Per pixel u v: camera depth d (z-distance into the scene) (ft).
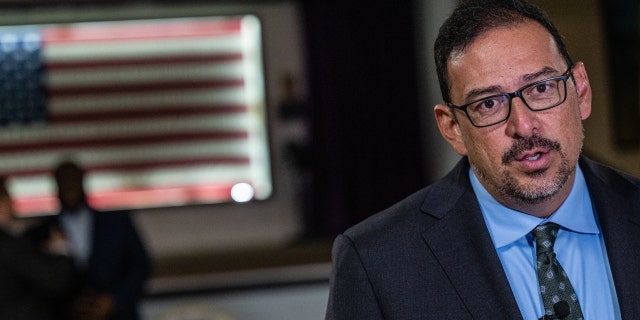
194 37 48.60
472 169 10.23
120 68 48.26
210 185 48.96
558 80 9.30
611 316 9.71
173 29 48.44
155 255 47.24
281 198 48.73
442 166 47.19
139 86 48.44
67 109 48.06
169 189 48.85
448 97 9.82
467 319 9.78
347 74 47.60
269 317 37.70
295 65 48.57
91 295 25.07
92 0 47.44
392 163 47.85
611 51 42.96
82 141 48.26
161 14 48.01
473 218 10.15
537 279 9.90
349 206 47.83
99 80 48.21
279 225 48.73
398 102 47.73
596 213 10.11
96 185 48.39
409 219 10.39
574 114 9.43
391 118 47.83
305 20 47.70
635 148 43.14
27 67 47.67
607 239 9.87
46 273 23.47
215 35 48.62
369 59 47.55
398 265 10.11
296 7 48.26
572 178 9.80
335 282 10.32
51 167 48.06
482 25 9.41
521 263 10.02
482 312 9.73
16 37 47.42
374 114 47.73
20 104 47.73
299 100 48.49
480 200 10.28
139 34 48.24
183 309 35.65
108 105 48.37
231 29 48.67
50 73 47.85
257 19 48.37
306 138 48.39
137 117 48.49
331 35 47.55
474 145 9.61
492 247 9.95
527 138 9.20
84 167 48.32
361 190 47.80
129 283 28.40
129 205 48.49
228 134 48.96
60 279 23.73
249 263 42.70
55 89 47.93
